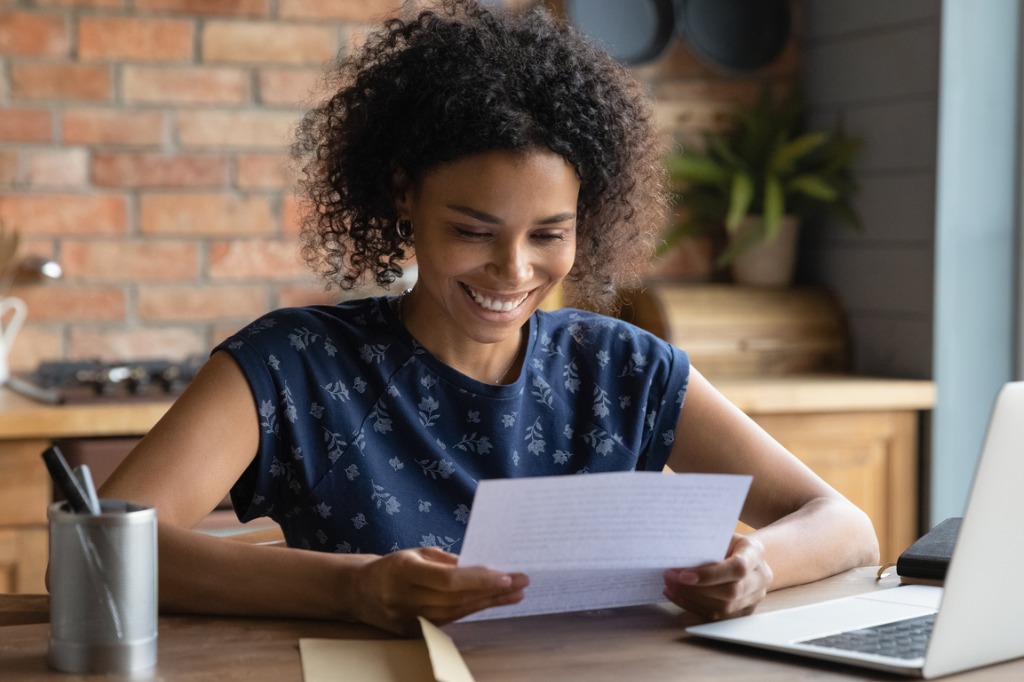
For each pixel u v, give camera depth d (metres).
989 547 0.98
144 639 0.99
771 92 3.36
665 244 3.17
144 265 2.99
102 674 0.98
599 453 1.52
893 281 3.07
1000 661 1.02
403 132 1.40
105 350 2.98
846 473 2.91
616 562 1.10
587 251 1.59
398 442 1.45
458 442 1.47
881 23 3.07
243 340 1.43
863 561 1.40
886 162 3.08
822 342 3.18
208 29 2.99
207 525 2.39
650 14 3.25
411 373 1.47
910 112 2.99
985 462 0.96
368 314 1.51
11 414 2.36
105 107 2.95
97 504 1.00
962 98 2.91
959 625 0.97
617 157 1.48
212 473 1.34
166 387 2.68
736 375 3.10
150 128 2.97
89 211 2.95
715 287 3.22
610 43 3.21
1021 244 2.97
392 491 1.43
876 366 3.13
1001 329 2.98
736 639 1.07
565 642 1.08
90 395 2.57
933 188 2.93
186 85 2.99
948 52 2.89
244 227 3.05
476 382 1.47
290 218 3.07
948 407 2.95
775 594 1.27
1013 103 2.96
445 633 1.10
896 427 2.94
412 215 1.45
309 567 1.16
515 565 1.07
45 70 2.90
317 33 3.05
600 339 1.58
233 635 1.10
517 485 1.00
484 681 0.97
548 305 2.91
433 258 1.36
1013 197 2.97
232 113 3.02
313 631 1.12
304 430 1.42
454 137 1.31
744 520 1.54
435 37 1.40
